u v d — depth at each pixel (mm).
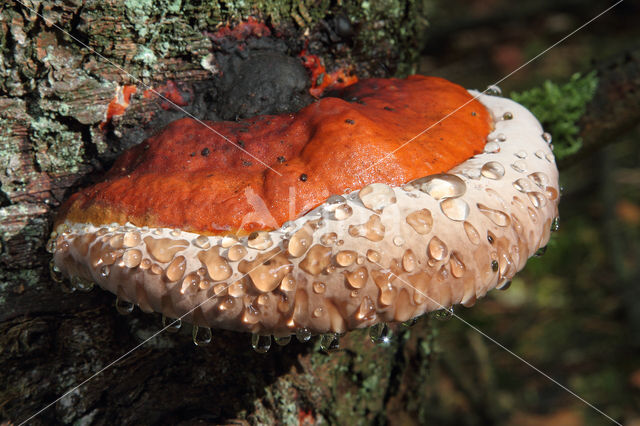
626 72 437
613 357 775
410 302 279
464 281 282
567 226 945
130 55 332
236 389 365
